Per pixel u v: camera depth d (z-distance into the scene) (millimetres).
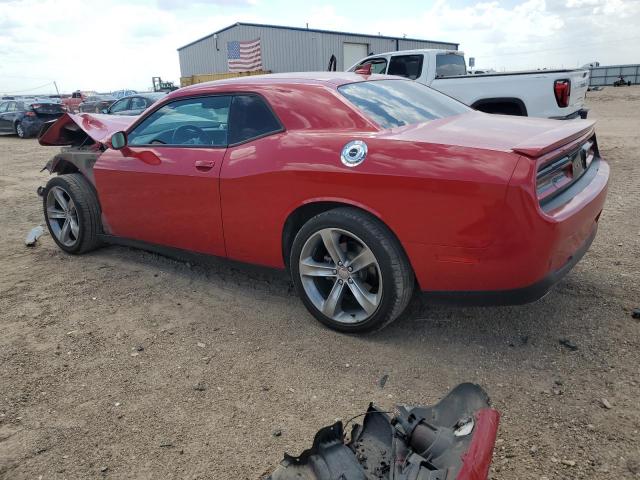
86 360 3201
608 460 2225
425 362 3018
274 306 3816
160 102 4141
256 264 3689
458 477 1683
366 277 3240
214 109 3771
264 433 2506
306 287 3402
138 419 2643
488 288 2777
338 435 1979
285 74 3885
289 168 3236
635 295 3629
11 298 4137
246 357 3164
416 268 2926
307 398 2752
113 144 4066
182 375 3004
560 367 2889
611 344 3062
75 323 3682
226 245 3758
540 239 2609
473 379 2838
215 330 3516
